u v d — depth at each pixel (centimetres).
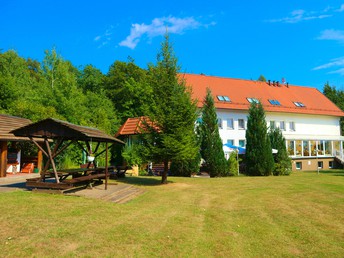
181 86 1719
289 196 1291
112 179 1881
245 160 2586
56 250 575
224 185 1669
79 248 591
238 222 854
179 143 1552
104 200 1057
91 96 4262
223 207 1056
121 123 4472
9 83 3228
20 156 2186
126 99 4628
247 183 1772
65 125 1116
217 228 787
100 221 779
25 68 4494
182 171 2319
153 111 1658
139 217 854
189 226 793
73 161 2456
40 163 2162
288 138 3619
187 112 1633
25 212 805
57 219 763
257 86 4234
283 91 4328
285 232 770
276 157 2603
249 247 659
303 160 3694
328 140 3916
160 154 1608
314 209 1027
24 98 3381
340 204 1112
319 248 658
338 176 2309
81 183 1450
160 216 884
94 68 5362
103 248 600
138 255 580
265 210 1010
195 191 1427
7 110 2833
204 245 657
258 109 2558
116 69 4797
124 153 2512
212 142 2362
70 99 3200
